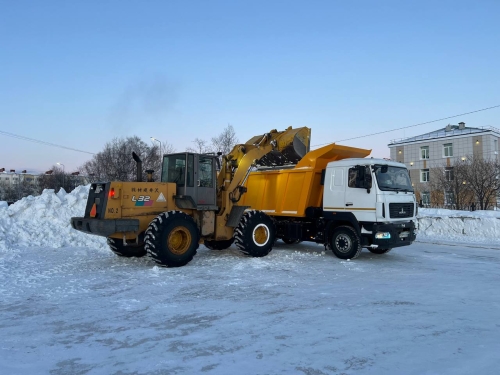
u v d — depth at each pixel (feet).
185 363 12.98
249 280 25.36
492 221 54.19
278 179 40.24
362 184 32.81
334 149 36.60
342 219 34.35
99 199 29.66
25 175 297.33
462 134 144.46
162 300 20.61
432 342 14.79
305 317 17.76
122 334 15.67
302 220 39.19
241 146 36.99
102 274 26.99
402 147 161.38
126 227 28.53
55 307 19.33
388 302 20.27
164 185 31.68
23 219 43.21
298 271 28.43
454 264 31.99
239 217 33.78
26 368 12.66
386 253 38.09
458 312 18.61
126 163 138.92
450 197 118.11
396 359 13.28
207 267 29.68
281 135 38.06
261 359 13.28
